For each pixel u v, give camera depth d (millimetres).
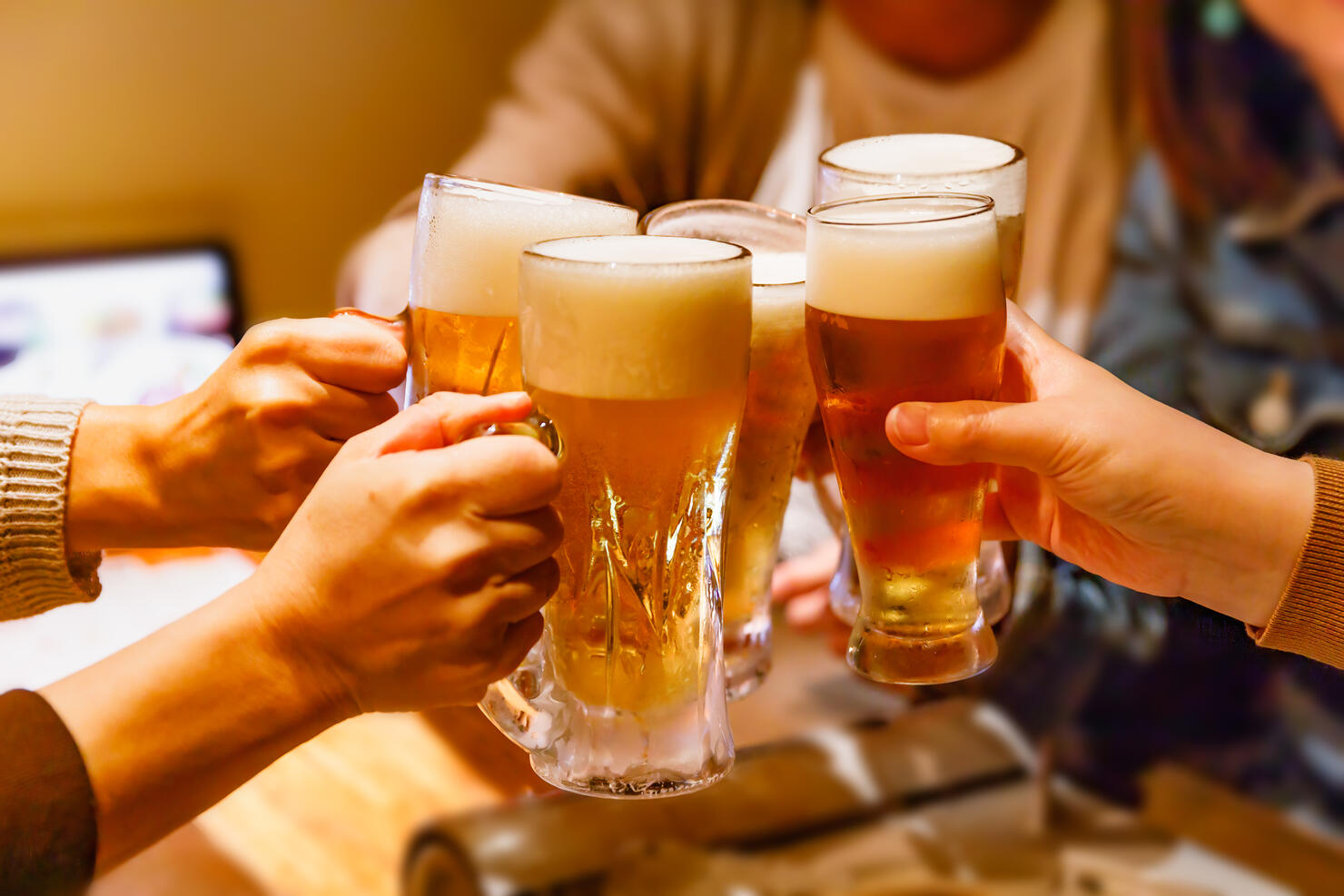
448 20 1994
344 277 1459
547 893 899
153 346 1944
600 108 1725
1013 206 828
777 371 796
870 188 815
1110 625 1206
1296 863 935
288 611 730
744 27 1685
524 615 732
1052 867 925
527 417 731
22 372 1854
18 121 1897
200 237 2033
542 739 757
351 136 2061
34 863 713
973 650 785
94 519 896
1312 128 1527
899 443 743
